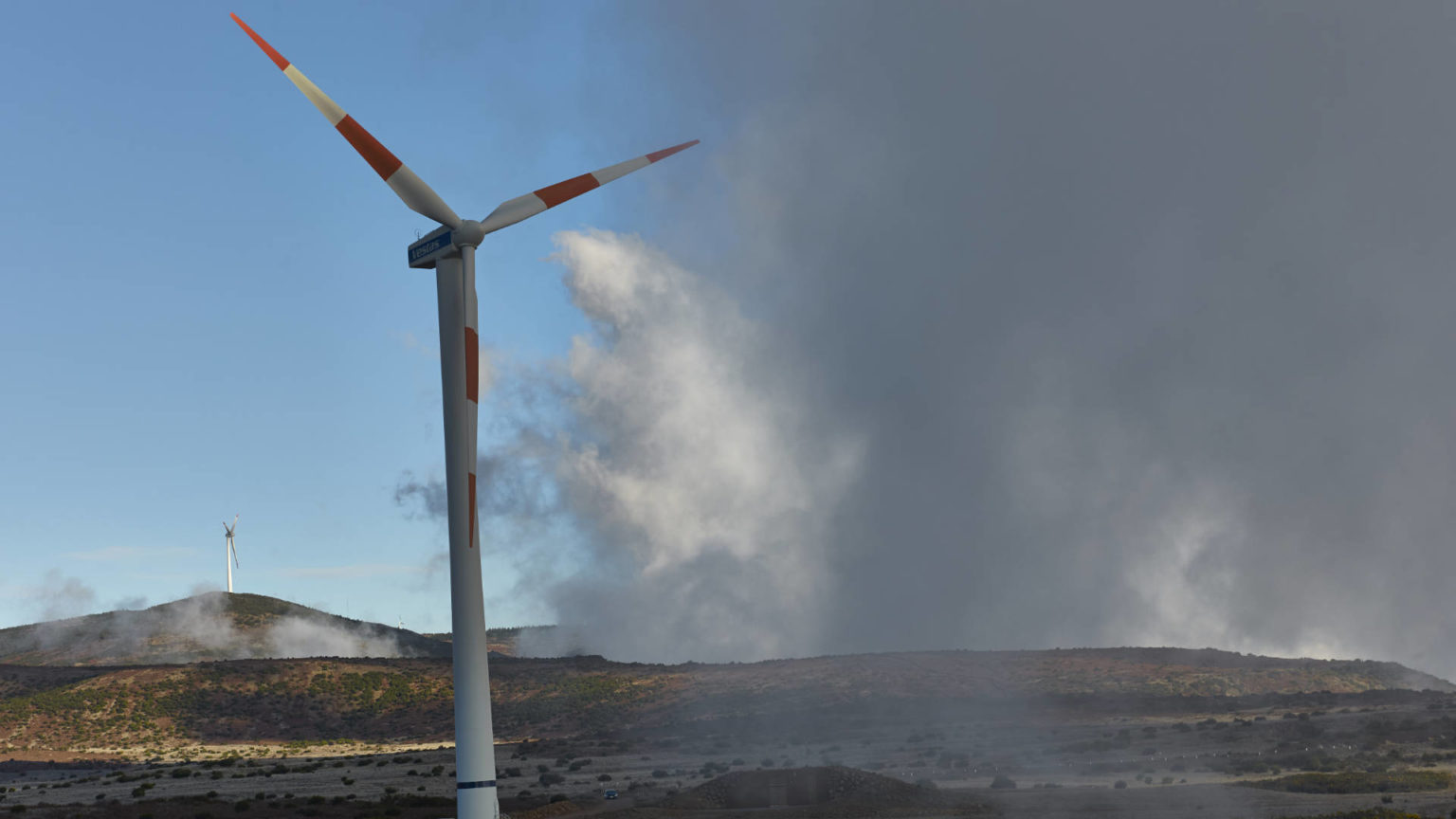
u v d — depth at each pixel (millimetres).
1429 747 100625
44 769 155250
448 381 50562
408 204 51469
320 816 83062
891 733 154375
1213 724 131750
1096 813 66250
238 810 86625
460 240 51062
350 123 51312
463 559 48781
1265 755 100875
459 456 49750
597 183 56750
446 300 51344
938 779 93125
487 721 47688
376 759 138500
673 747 151000
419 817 81812
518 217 53250
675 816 70875
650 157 59312
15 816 84188
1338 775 79062
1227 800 70500
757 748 145250
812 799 75000
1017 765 104062
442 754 147500
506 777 114562
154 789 108562
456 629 48344
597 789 97875
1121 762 101188
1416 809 63875
